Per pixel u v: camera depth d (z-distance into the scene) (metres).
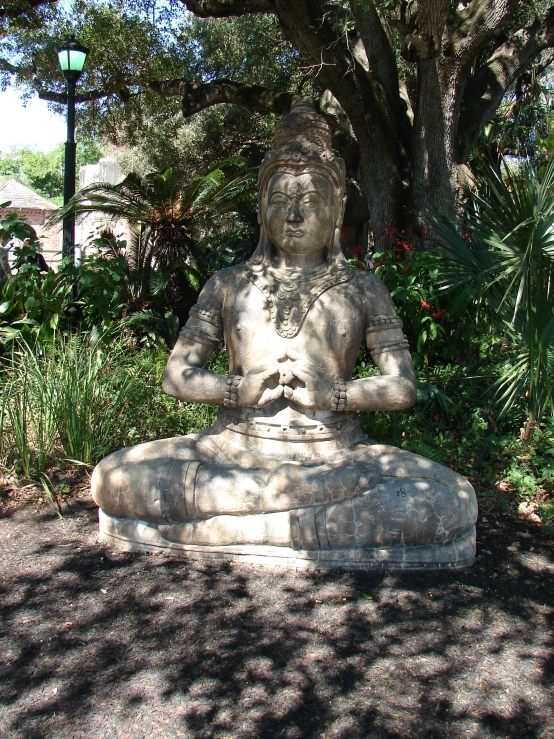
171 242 9.07
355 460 3.76
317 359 3.80
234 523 3.58
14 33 12.63
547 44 9.49
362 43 9.55
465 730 2.49
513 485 4.81
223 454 3.87
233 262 10.02
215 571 3.54
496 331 5.97
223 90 11.57
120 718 2.51
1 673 2.73
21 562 3.61
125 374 5.48
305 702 2.61
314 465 3.68
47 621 3.08
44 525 4.09
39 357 5.68
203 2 9.27
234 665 2.81
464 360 6.16
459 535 3.60
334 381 3.76
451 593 3.39
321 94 12.36
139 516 3.69
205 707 2.57
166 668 2.79
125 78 12.84
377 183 9.32
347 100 8.91
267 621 3.11
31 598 3.27
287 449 3.79
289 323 3.79
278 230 3.86
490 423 5.48
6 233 7.04
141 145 16.30
